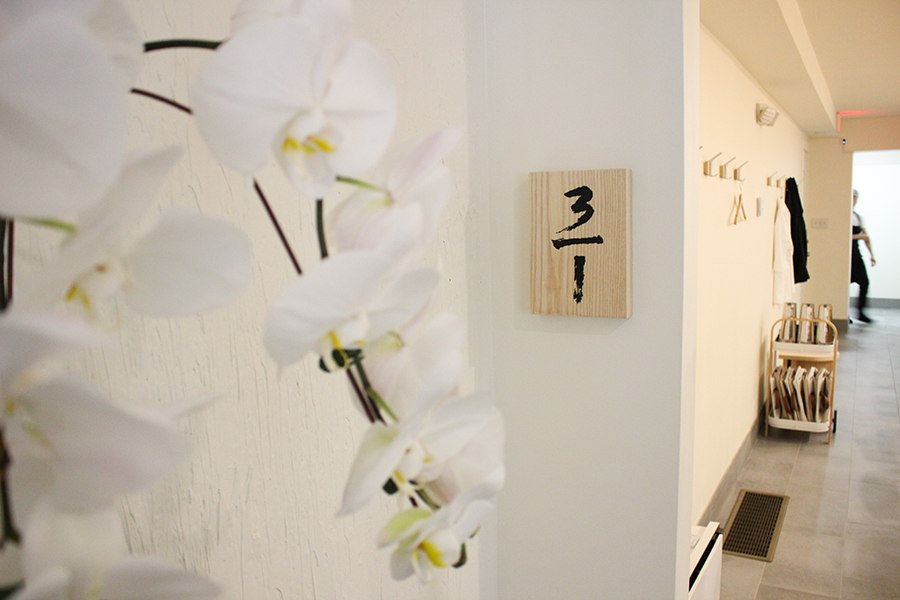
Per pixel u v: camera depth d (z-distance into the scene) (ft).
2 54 0.73
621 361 4.50
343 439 3.20
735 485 13.41
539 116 4.50
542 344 4.70
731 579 9.91
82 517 0.93
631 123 4.28
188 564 2.35
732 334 12.89
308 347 1.08
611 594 4.70
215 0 2.35
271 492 2.75
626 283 4.32
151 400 2.16
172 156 0.93
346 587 3.31
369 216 1.22
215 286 1.05
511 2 4.48
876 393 19.76
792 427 15.97
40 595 0.80
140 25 2.07
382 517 3.58
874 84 19.84
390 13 3.46
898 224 39.27
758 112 14.92
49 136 0.80
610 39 4.27
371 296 1.10
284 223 2.73
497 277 4.76
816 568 10.16
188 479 2.34
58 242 1.79
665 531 4.50
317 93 1.09
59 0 0.84
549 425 4.75
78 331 0.69
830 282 30.50
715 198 11.05
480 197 4.60
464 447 1.35
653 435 4.47
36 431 0.83
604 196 4.29
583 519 4.72
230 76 0.97
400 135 3.60
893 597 9.34
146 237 0.99
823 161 29.63
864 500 12.49
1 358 0.71
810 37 14.26
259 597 2.72
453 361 1.14
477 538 4.72
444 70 4.04
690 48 4.27
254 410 2.63
